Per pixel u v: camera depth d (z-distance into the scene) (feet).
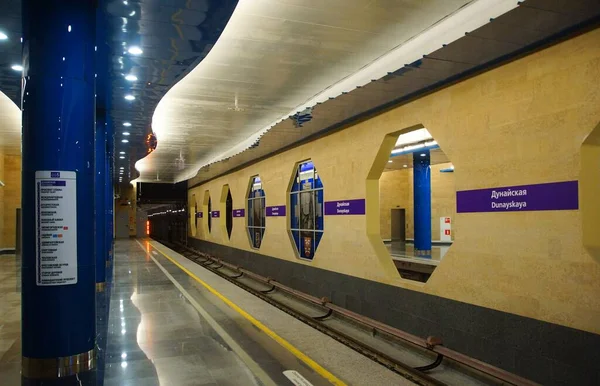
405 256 50.37
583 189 14.61
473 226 18.92
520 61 16.76
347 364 16.92
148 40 15.69
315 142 34.42
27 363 12.42
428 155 53.88
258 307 24.70
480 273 18.53
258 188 51.65
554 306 15.39
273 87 26.89
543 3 12.78
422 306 22.18
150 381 13.32
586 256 14.38
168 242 134.00
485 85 18.33
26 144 12.67
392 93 22.27
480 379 17.87
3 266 45.93
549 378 15.49
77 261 12.82
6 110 32.27
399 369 19.60
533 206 16.20
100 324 20.31
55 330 12.42
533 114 16.25
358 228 28.12
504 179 17.39
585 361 14.33
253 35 19.33
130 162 54.80
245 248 54.34
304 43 20.21
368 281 27.07
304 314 30.50
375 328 24.70
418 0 16.19
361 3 16.39
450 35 17.39
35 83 12.60
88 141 13.19
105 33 15.06
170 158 58.29
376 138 25.98
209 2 12.94
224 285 31.55
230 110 32.32
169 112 32.91
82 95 13.01
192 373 14.06
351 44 20.42
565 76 15.14
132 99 24.09
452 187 73.61
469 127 19.12
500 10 14.64
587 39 14.42
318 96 28.68
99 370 14.24
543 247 15.81
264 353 16.29
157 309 23.57
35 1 12.71
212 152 52.75
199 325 20.33
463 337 19.42
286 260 40.63
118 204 109.29
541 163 15.96
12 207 62.39
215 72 24.18
